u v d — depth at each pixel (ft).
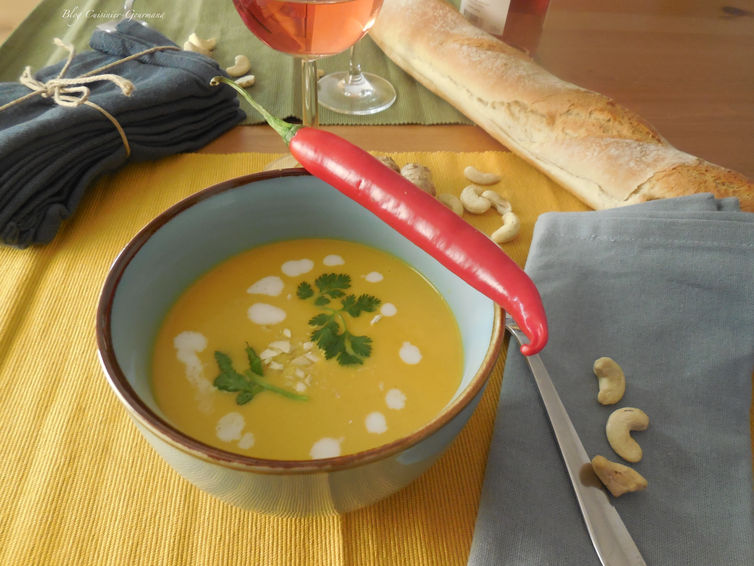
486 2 1.63
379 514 0.76
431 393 0.78
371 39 1.81
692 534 0.74
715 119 1.52
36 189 1.12
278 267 0.92
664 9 2.03
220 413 0.75
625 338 0.95
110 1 1.86
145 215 1.22
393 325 0.85
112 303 0.68
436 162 1.37
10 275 1.07
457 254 0.75
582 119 1.32
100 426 0.85
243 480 0.57
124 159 1.28
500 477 0.79
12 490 0.77
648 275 1.03
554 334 0.96
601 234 1.09
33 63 1.58
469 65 1.46
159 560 0.71
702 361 0.93
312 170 0.85
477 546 0.72
